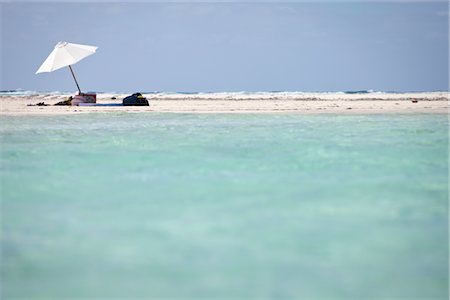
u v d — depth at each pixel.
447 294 25.03
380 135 78.12
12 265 28.50
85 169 53.22
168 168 53.41
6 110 128.12
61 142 71.81
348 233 33.00
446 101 172.50
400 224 34.78
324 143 69.56
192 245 31.11
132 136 77.56
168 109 132.25
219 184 46.25
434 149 65.06
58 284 26.20
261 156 59.84
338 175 49.91
